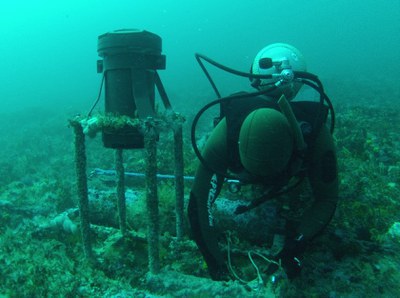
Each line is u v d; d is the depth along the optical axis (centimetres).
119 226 319
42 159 830
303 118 197
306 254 256
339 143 562
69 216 323
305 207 279
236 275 245
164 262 268
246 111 191
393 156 514
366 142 562
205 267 255
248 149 167
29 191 486
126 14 16350
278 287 221
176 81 3656
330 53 6712
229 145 191
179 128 256
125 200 319
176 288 235
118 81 227
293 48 229
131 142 234
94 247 291
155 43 233
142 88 226
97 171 452
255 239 277
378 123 737
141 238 288
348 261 247
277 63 210
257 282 232
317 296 213
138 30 227
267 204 283
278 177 187
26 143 1077
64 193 442
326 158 199
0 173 679
